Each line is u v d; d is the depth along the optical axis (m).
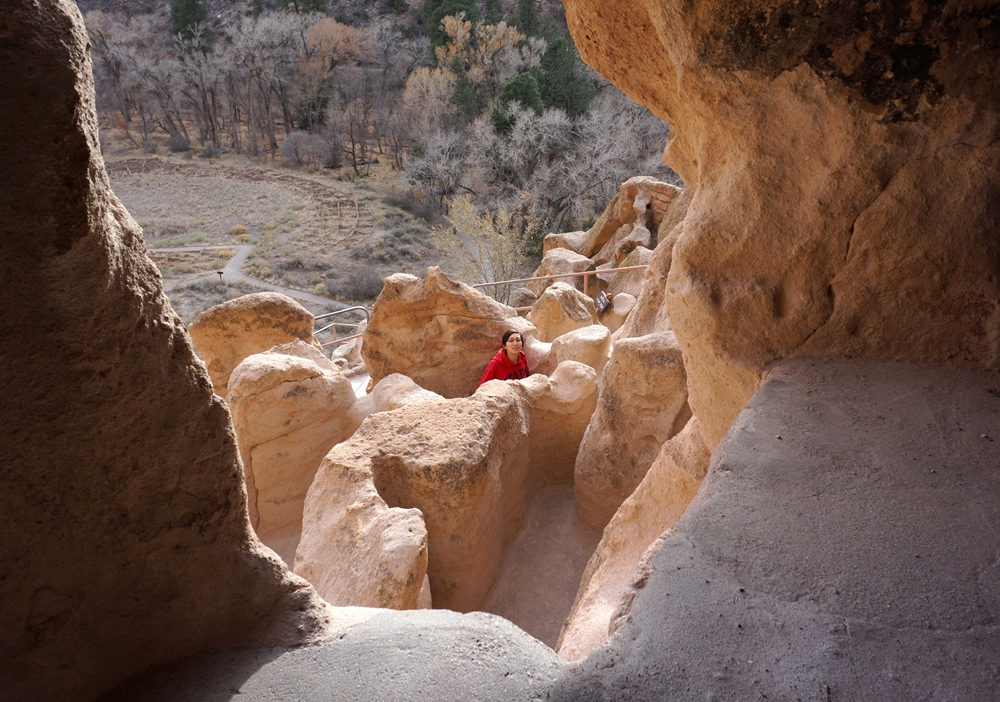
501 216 23.20
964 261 2.43
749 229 2.60
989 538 1.66
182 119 55.66
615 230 15.90
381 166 44.78
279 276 31.05
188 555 1.55
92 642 1.48
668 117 3.19
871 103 2.39
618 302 9.18
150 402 1.41
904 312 2.53
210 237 35.84
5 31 1.05
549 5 62.69
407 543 2.67
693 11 2.44
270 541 4.52
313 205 40.22
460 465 3.17
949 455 1.97
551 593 3.73
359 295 29.42
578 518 4.16
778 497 1.83
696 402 2.88
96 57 51.66
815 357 2.60
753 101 2.50
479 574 3.39
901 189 2.42
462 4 52.25
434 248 33.69
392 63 52.41
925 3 2.24
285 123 51.28
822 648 1.39
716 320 2.65
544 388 4.27
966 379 2.37
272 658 1.58
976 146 2.36
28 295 1.17
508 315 6.29
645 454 3.81
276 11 58.06
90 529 1.41
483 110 42.00
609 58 3.08
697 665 1.37
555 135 32.50
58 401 1.28
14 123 1.07
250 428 4.34
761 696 1.30
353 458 3.22
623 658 1.40
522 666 1.43
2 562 1.32
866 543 1.66
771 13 2.36
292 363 4.50
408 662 1.48
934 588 1.53
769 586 1.55
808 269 2.57
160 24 64.12
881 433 2.09
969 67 2.29
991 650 1.38
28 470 1.30
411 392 4.64
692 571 1.59
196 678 1.54
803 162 2.50
